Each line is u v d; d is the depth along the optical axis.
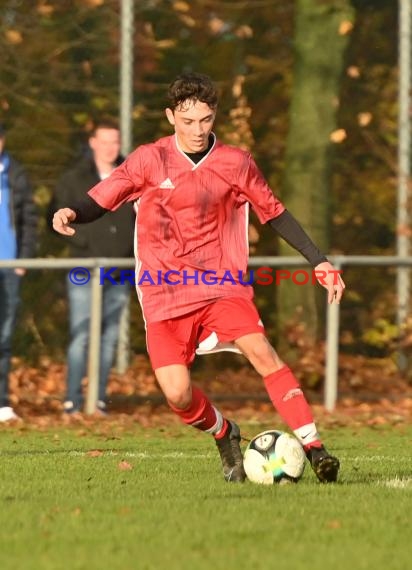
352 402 40.72
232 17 53.97
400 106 43.69
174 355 20.78
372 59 53.69
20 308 44.16
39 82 48.94
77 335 36.28
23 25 49.25
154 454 26.73
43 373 43.66
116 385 40.59
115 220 36.62
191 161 20.98
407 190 43.69
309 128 48.81
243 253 21.33
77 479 21.98
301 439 21.19
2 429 32.62
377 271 44.81
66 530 16.47
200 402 21.23
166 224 21.06
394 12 53.50
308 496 19.58
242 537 16.09
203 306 21.02
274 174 53.50
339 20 48.81
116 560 14.63
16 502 18.92
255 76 54.19
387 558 15.01
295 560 14.74
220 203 21.09
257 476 21.16
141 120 49.38
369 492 20.14
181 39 52.75
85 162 35.19
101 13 48.81
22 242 35.66
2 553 15.05
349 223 52.62
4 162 35.41
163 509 18.17
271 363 21.05
